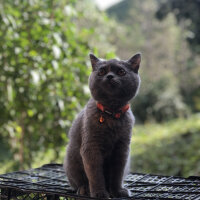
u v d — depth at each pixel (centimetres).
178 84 546
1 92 160
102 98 97
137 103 521
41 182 112
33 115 169
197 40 400
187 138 329
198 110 516
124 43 540
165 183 107
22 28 159
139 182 111
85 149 97
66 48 159
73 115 163
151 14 639
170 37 591
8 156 245
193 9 380
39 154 235
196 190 98
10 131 163
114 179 100
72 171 104
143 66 550
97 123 96
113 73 97
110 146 98
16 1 159
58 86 160
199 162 230
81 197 89
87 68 162
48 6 163
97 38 216
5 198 101
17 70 154
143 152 295
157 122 500
